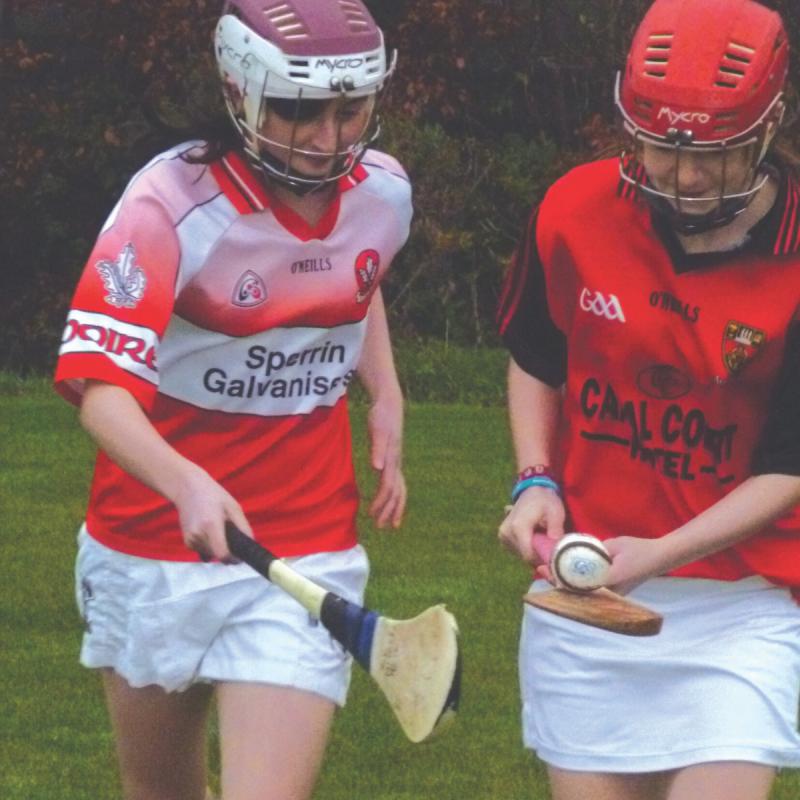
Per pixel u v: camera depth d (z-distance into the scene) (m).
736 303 8.30
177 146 9.27
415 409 32.19
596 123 41.06
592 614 7.76
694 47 7.81
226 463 9.55
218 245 9.10
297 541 9.71
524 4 44.28
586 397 8.80
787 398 8.36
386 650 7.82
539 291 8.96
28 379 37.78
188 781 10.56
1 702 15.44
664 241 8.36
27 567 20.16
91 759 14.13
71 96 43.94
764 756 8.52
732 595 8.78
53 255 44.06
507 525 8.89
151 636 9.77
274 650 9.43
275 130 8.88
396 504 10.98
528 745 9.37
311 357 9.59
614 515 8.84
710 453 8.59
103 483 9.86
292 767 9.34
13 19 44.94
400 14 43.72
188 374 9.38
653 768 8.76
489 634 17.61
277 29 8.79
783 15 34.22
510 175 41.34
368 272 9.66
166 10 42.56
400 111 43.00
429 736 7.73
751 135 7.77
